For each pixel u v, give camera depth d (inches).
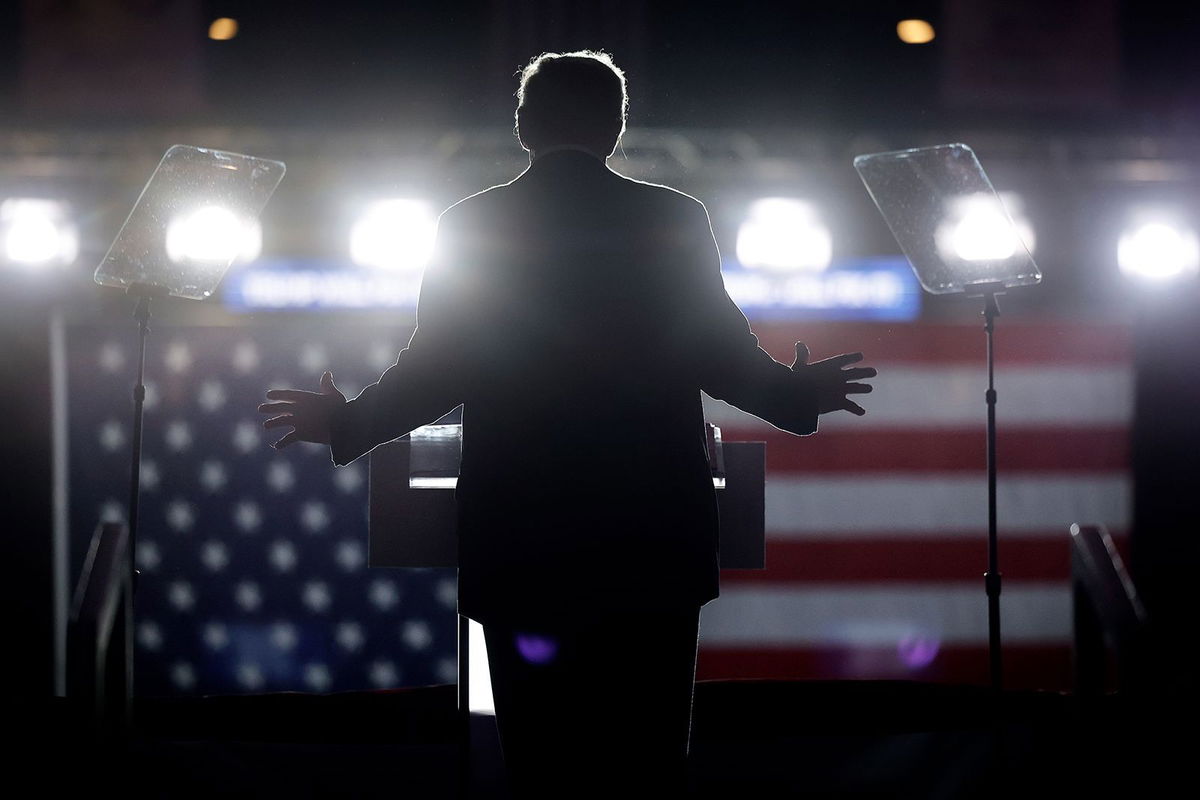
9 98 1009.5
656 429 297.7
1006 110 1047.6
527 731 299.4
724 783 492.7
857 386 337.1
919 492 1039.6
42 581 996.6
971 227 530.3
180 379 1013.8
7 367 995.9
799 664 1038.4
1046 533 1042.1
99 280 502.9
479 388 303.9
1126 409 1042.1
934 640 1039.6
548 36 1051.3
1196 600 1034.7
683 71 1053.2
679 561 294.7
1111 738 466.6
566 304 300.5
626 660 295.1
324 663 1003.9
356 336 1016.9
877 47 1048.2
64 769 499.8
